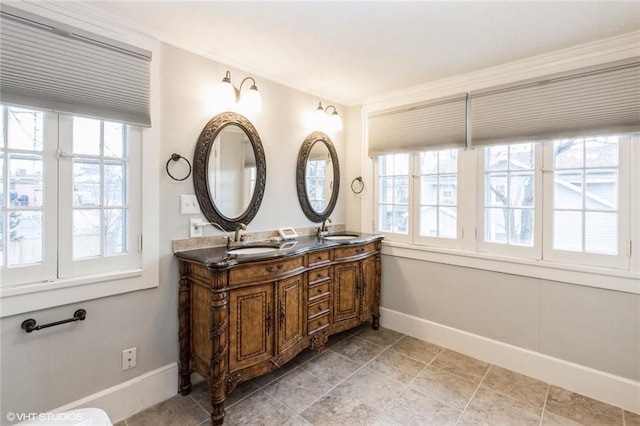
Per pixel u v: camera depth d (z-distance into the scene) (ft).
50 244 5.23
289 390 6.82
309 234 9.74
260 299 6.40
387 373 7.52
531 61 7.27
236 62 7.53
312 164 9.72
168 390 6.54
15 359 4.89
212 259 5.92
